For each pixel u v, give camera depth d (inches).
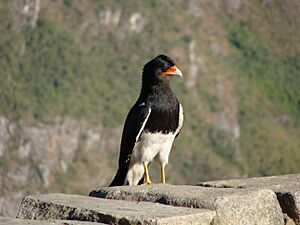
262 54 2338.8
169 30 2378.2
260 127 2049.7
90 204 200.2
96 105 2080.5
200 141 1978.3
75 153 1924.2
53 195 216.1
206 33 2400.3
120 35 2348.7
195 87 2219.5
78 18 2321.6
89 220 188.5
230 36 2405.3
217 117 2114.9
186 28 2386.8
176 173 1819.6
